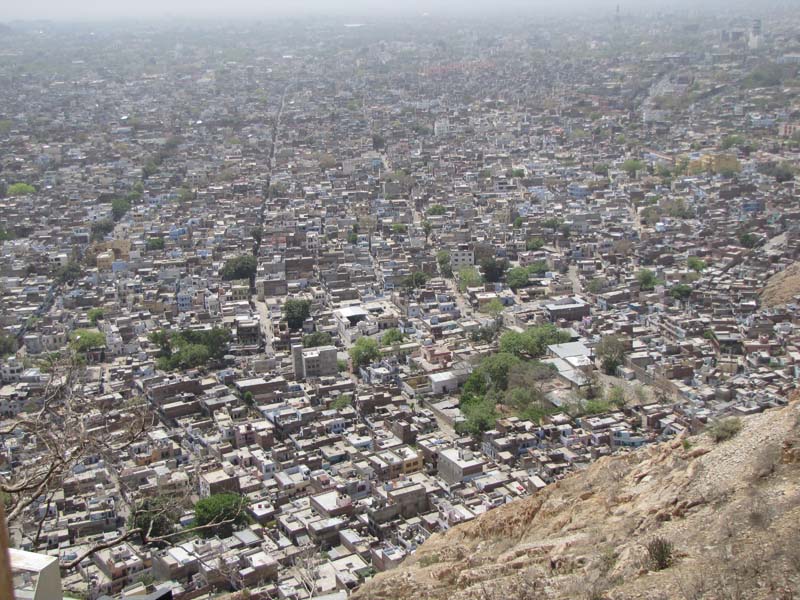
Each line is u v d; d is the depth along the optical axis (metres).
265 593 176.12
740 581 76.00
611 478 114.81
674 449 112.62
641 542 89.25
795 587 72.81
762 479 94.38
